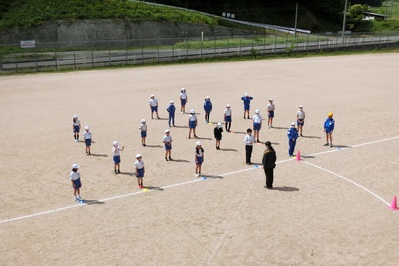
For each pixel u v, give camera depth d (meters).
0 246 15.87
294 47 75.25
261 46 76.50
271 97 41.78
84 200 19.61
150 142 28.09
